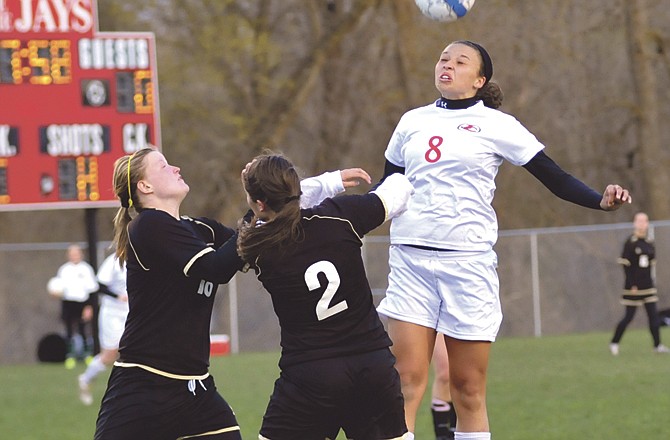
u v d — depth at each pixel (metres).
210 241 20.16
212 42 97.25
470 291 21.88
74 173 61.75
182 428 19.20
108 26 97.06
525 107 100.94
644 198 103.69
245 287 80.69
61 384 55.75
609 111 107.81
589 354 61.25
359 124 103.44
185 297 18.94
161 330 18.89
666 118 109.81
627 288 60.66
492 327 22.09
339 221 18.19
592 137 106.12
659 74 110.38
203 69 97.69
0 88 60.66
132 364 18.97
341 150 103.25
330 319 18.02
